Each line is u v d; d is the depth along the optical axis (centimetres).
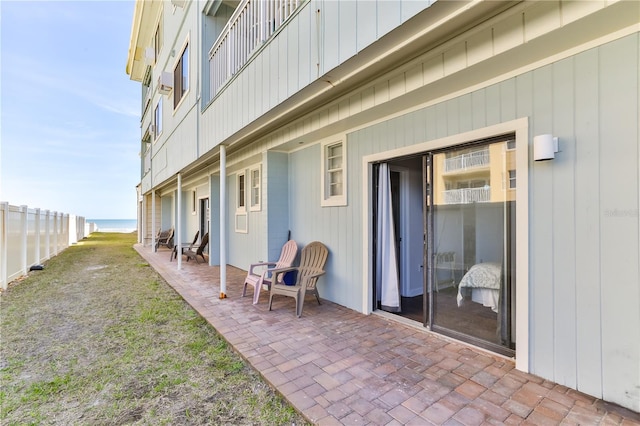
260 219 686
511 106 275
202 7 640
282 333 361
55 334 375
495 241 299
